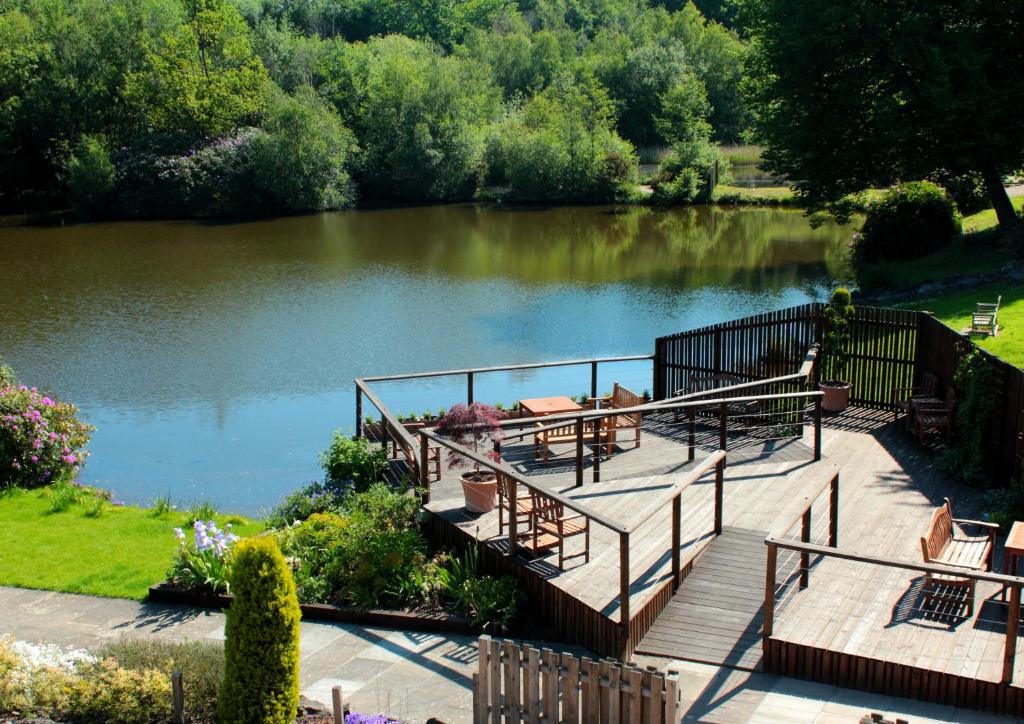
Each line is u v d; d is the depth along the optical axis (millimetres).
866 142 30703
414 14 111188
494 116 77625
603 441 13891
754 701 7801
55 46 67938
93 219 61969
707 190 64062
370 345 27500
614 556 10047
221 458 18062
